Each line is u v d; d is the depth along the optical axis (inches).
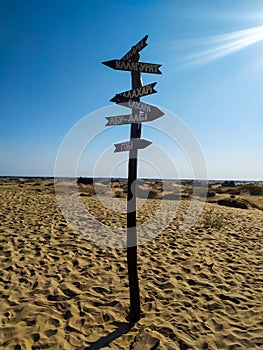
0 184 1213.1
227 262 228.7
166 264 218.7
